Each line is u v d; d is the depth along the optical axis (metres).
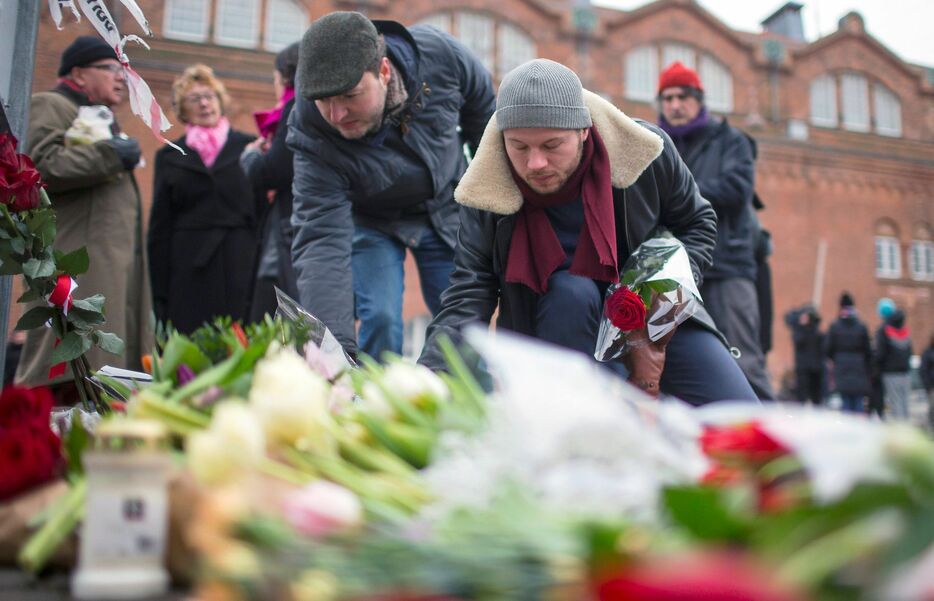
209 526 0.66
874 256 26.14
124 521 0.73
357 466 0.88
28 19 2.49
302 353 1.27
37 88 15.04
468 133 2.97
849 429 0.69
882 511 0.55
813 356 11.18
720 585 0.47
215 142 4.03
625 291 2.04
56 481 0.94
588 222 2.11
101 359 3.08
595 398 0.76
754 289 4.08
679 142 4.17
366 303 2.89
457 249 2.34
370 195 2.71
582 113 2.02
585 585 0.53
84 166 3.11
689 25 25.27
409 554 0.59
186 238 3.95
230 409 0.76
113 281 3.17
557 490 0.69
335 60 2.36
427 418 0.95
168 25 19.78
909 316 26.31
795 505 0.57
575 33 24.05
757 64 25.92
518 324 2.27
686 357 2.20
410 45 2.70
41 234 1.98
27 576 0.85
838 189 26.14
